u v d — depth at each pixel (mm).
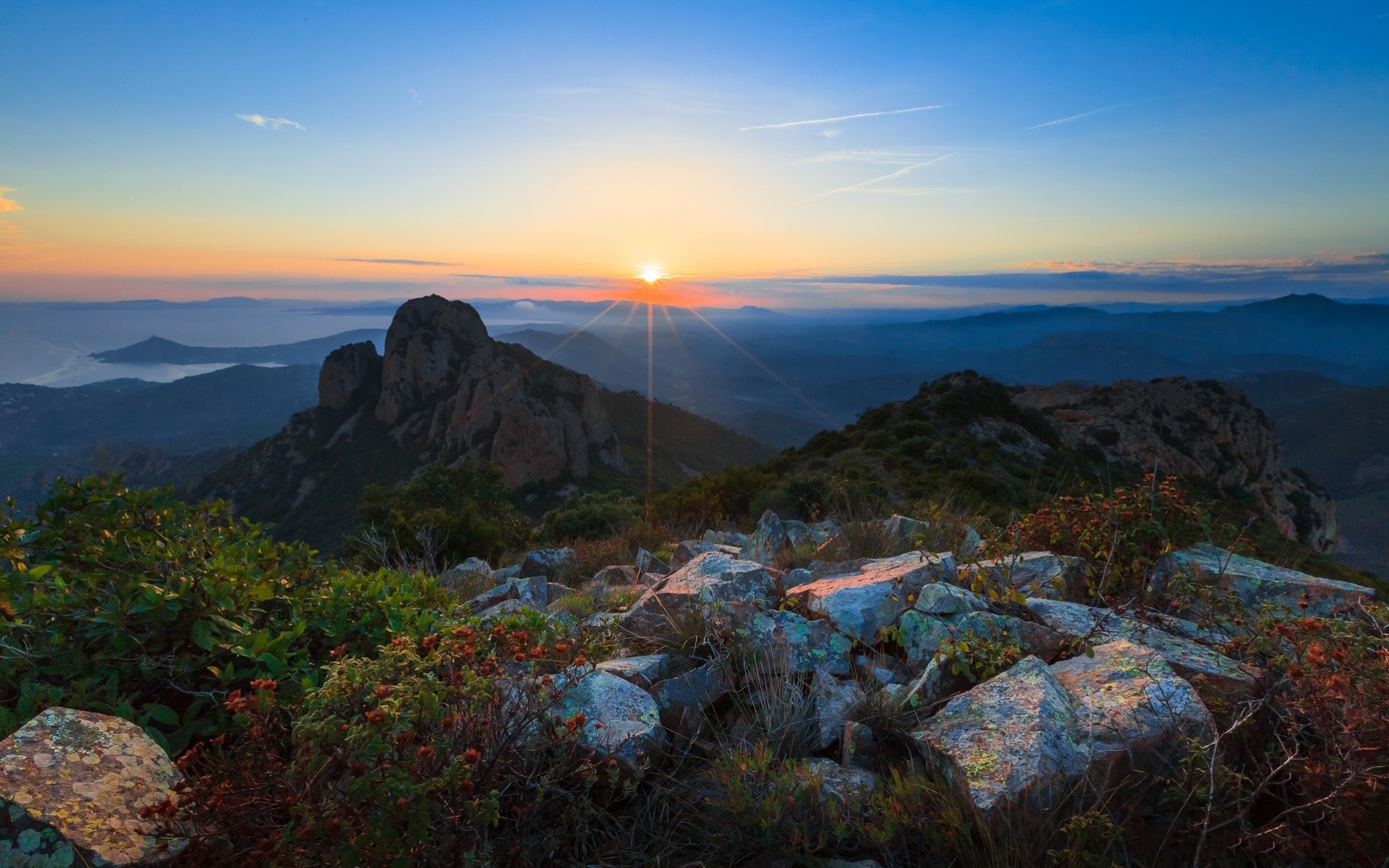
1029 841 2574
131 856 2322
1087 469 48531
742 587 5195
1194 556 4898
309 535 117062
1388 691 2682
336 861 2260
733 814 2846
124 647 3363
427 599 5016
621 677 3826
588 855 2818
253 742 2660
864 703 3512
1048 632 3920
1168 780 2666
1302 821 2625
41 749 2580
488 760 2686
